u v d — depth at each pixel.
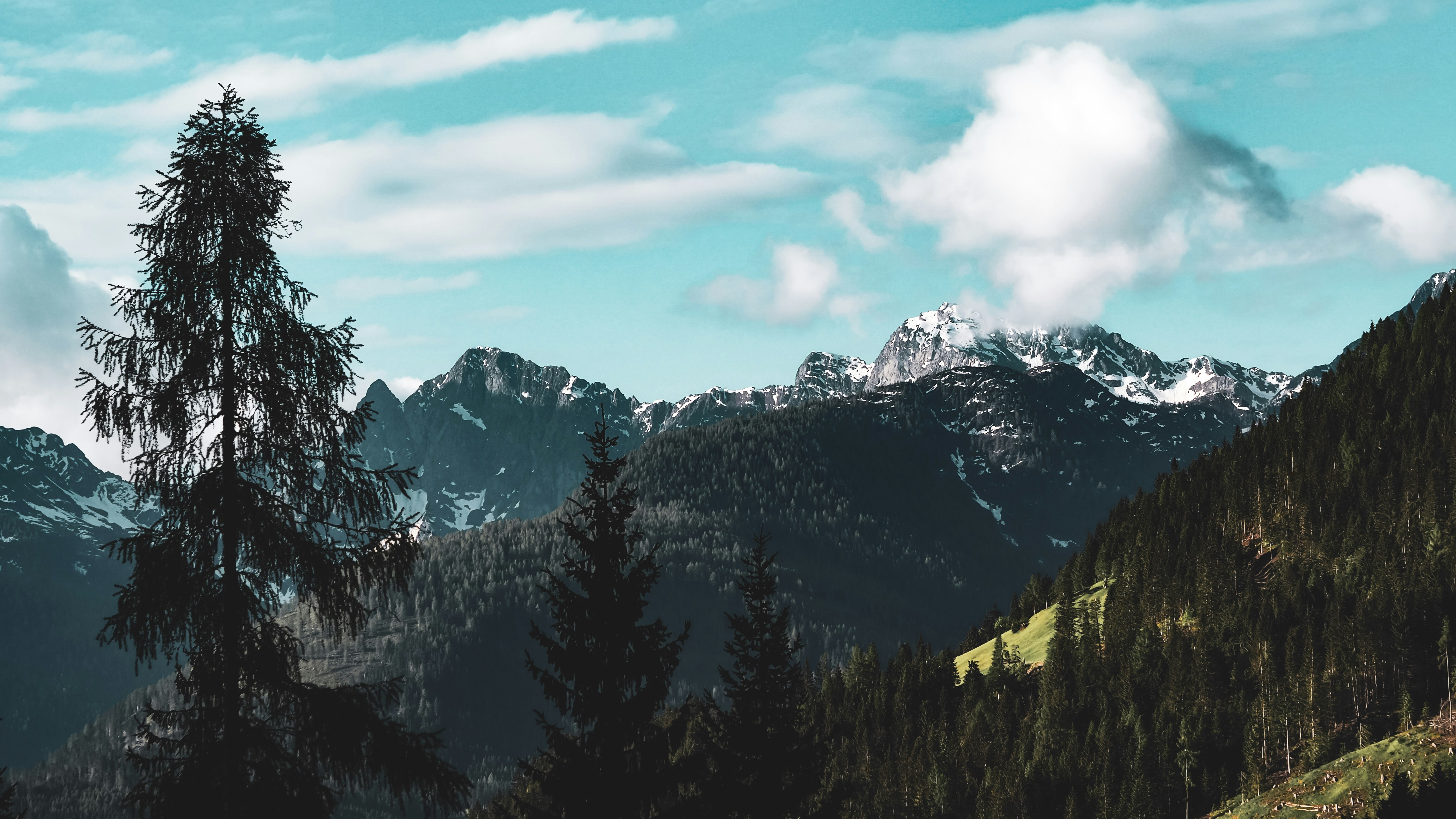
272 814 19.23
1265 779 138.62
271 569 19.98
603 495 28.20
